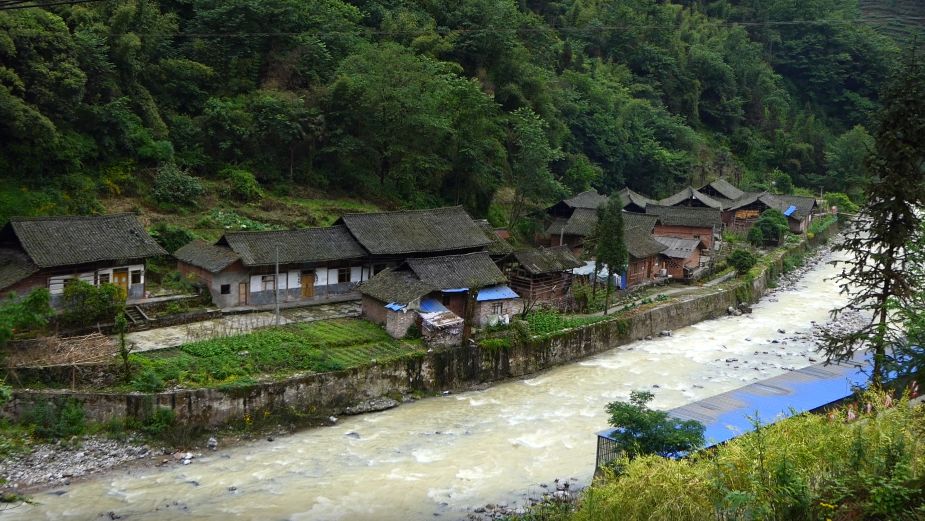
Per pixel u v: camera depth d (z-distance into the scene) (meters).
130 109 51.47
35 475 25.47
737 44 123.69
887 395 19.98
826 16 132.88
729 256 63.59
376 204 59.91
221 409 29.89
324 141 59.91
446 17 76.44
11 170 43.81
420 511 24.59
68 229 37.22
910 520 12.65
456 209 50.25
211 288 40.41
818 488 14.37
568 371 39.84
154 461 27.36
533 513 23.33
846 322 51.25
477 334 39.34
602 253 45.88
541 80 75.50
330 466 27.72
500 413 33.47
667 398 35.62
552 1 111.44
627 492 16.33
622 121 89.31
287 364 32.94
